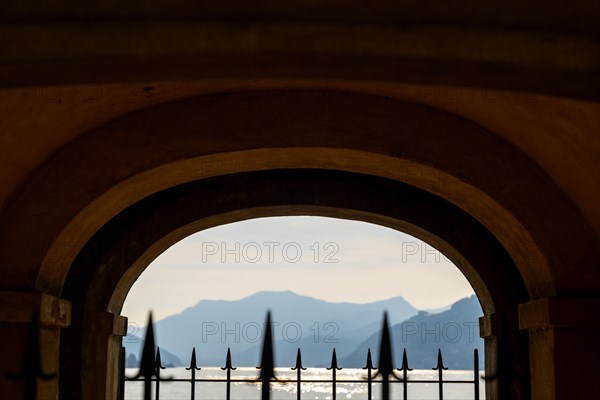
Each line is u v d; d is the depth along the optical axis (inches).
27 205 266.1
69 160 270.8
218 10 164.4
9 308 254.2
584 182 253.4
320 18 165.3
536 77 174.4
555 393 262.5
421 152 275.9
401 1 166.7
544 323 267.9
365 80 180.5
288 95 278.1
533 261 283.4
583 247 270.8
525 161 275.6
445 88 252.4
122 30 163.3
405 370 334.3
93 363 345.4
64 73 171.3
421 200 361.1
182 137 274.8
